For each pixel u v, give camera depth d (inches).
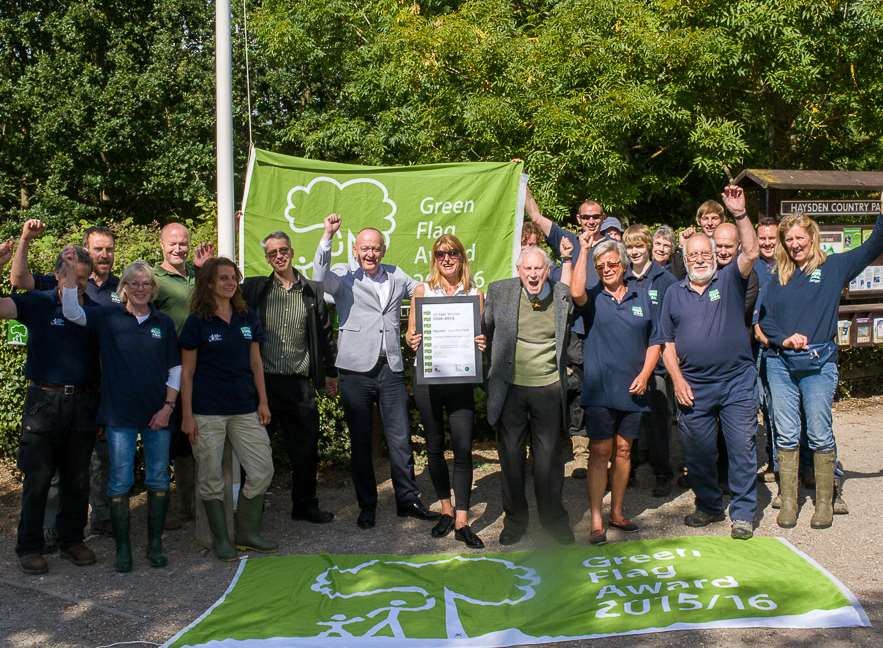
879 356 388.8
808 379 228.1
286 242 237.1
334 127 613.6
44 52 819.4
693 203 603.2
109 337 206.7
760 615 175.6
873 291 364.8
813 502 250.1
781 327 229.5
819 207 360.5
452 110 478.0
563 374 217.8
